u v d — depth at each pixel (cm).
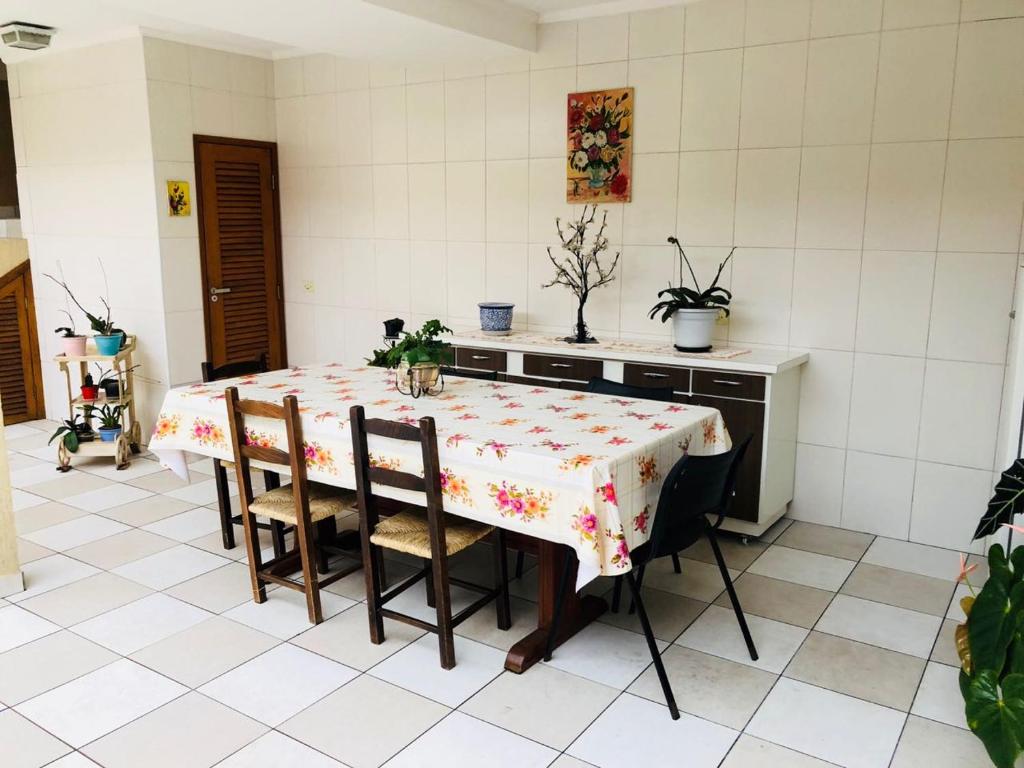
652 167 431
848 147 378
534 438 269
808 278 396
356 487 287
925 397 375
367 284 547
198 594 331
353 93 528
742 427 374
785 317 406
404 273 530
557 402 322
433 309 522
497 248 489
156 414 530
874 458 392
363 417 278
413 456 278
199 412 336
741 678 272
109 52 497
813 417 405
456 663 280
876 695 262
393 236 530
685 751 235
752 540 389
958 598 329
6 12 441
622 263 448
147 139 491
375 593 290
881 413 387
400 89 509
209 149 526
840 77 375
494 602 327
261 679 270
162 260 505
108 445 489
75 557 365
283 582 314
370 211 537
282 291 588
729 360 376
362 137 530
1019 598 214
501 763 229
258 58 550
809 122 386
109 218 524
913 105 361
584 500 240
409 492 280
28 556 366
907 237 370
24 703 256
